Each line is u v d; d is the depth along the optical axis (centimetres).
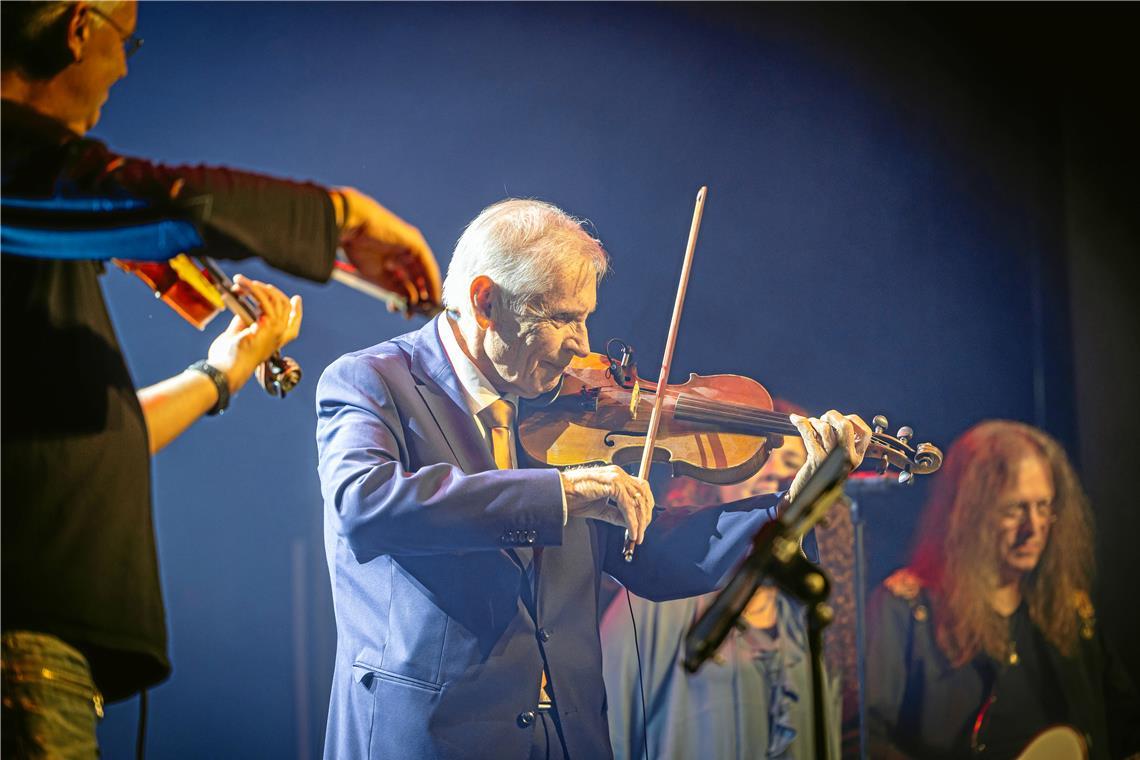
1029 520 1021
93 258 422
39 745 404
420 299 468
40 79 443
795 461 992
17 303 432
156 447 482
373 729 639
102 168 409
